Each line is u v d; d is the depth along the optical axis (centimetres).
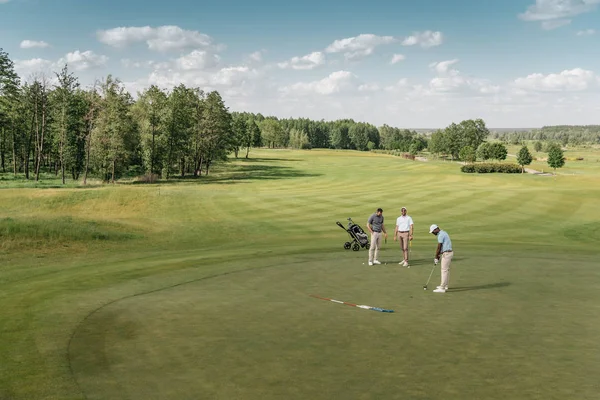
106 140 7125
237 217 3397
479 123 17912
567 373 779
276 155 17125
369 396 695
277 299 1267
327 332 991
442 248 1334
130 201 4044
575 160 17488
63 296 1317
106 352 882
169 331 1003
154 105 8075
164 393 709
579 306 1188
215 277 1563
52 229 2508
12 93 7400
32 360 845
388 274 1591
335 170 10269
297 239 2616
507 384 736
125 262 1936
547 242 2436
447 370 792
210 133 9194
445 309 1164
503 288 1384
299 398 688
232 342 932
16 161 8912
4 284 1534
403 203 3762
